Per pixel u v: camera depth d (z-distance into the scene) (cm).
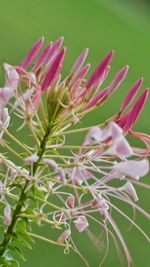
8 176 46
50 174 44
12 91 43
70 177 44
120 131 42
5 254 45
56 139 45
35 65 45
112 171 44
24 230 45
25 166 45
